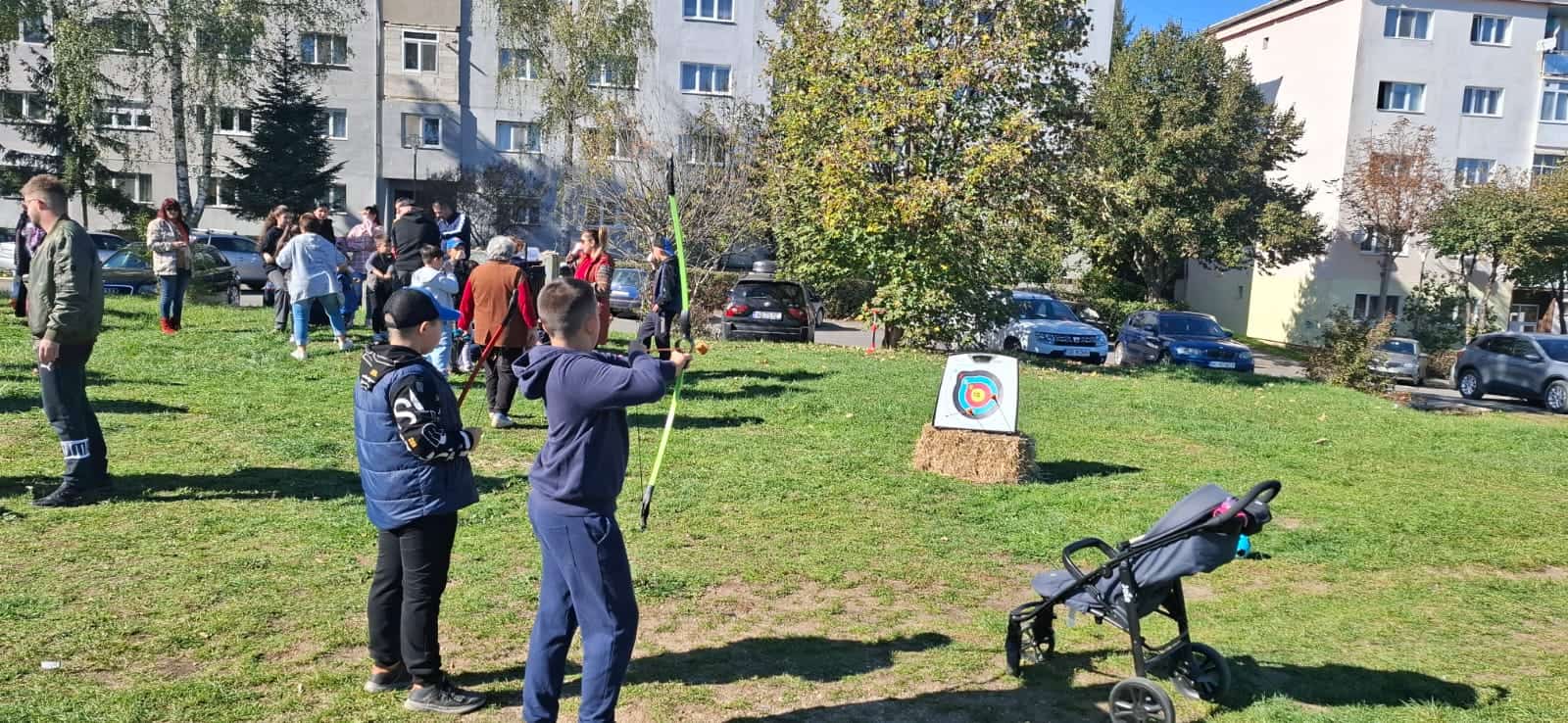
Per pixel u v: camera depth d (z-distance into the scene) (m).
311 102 38.97
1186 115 35.62
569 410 3.69
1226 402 14.66
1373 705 4.48
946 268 17.89
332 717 4.05
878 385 13.20
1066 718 4.33
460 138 43.16
